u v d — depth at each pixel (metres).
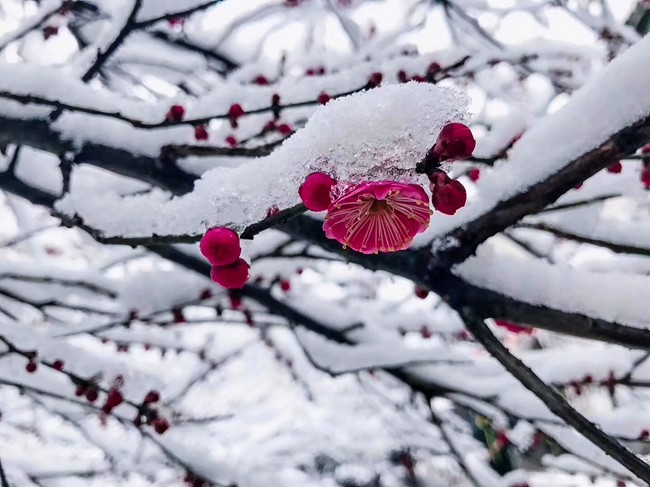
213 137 2.89
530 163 1.67
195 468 3.17
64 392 3.24
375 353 3.25
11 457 4.60
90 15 3.55
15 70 2.02
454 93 1.17
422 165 1.14
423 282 1.79
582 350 3.51
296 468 4.96
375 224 1.14
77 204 1.78
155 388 3.14
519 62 3.95
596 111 1.57
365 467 4.78
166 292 3.41
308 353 3.31
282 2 4.15
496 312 1.71
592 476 3.82
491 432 4.50
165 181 2.20
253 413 5.63
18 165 2.64
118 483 4.59
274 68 3.57
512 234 3.71
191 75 4.13
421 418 4.57
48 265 3.36
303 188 1.12
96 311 3.30
